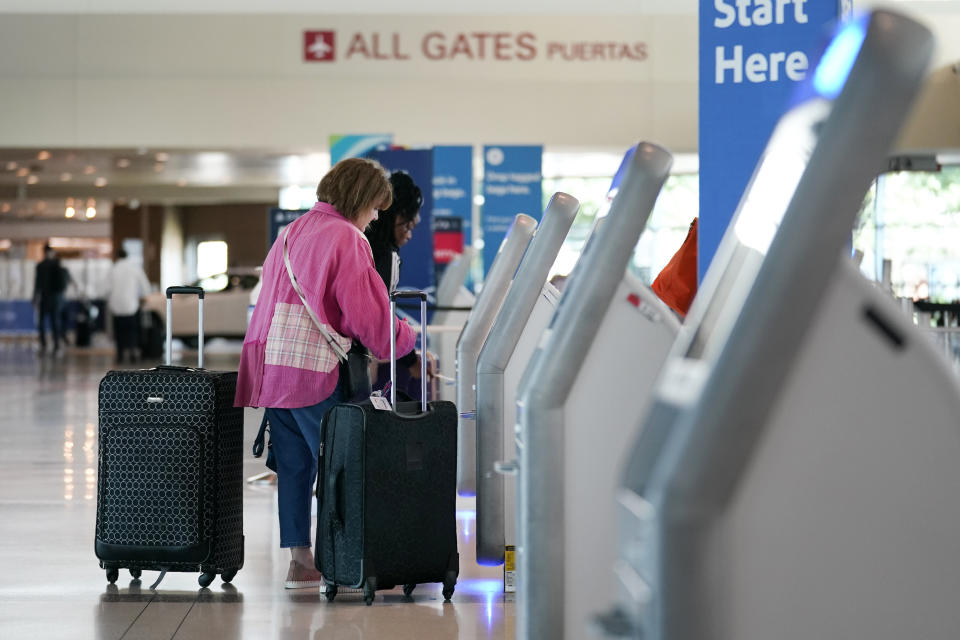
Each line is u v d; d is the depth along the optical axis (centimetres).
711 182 539
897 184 2752
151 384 551
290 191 3206
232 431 567
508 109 2536
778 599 166
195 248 3803
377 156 1270
